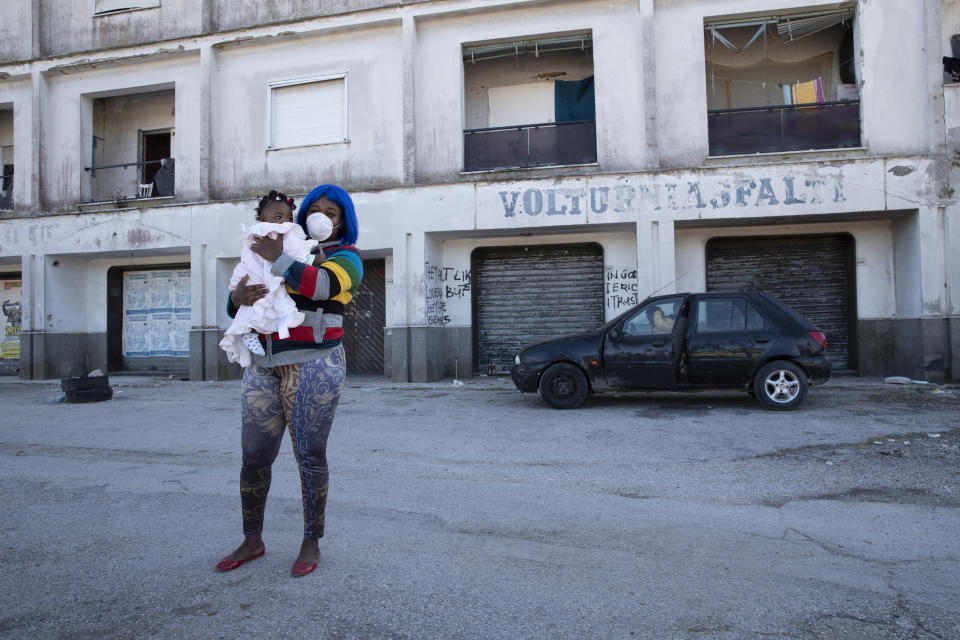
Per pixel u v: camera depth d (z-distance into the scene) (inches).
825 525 152.6
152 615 102.8
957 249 415.5
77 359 610.5
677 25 466.0
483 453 238.5
